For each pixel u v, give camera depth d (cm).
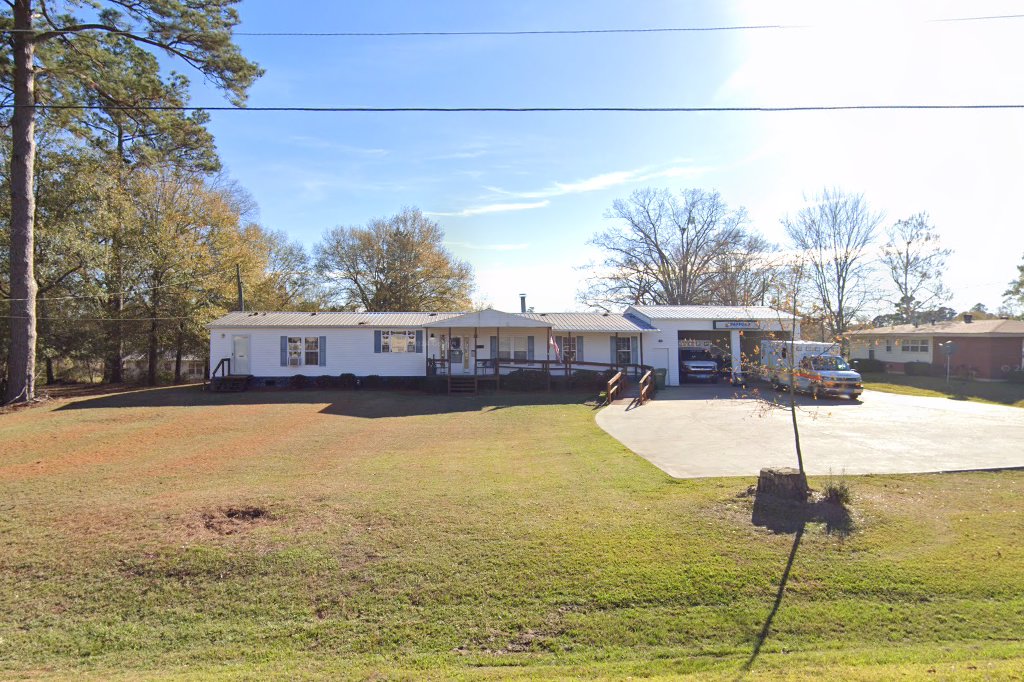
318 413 1827
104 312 2805
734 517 718
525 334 2723
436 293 4794
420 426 1552
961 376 3147
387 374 2634
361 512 751
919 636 482
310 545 652
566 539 658
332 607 541
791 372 806
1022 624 496
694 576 574
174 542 663
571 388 2447
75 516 752
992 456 1076
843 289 4312
